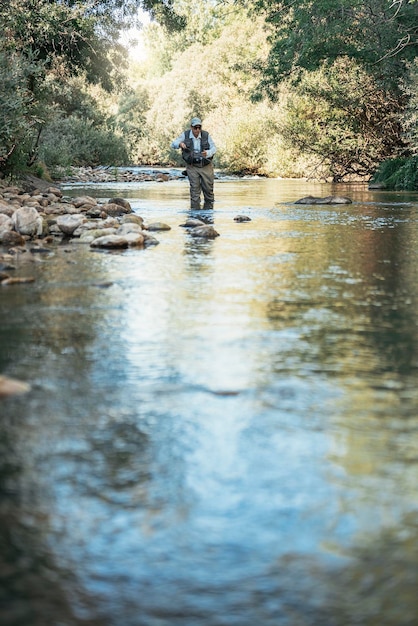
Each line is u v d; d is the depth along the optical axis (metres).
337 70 27.95
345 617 1.38
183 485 1.97
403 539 1.67
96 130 48.12
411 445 2.28
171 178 32.03
